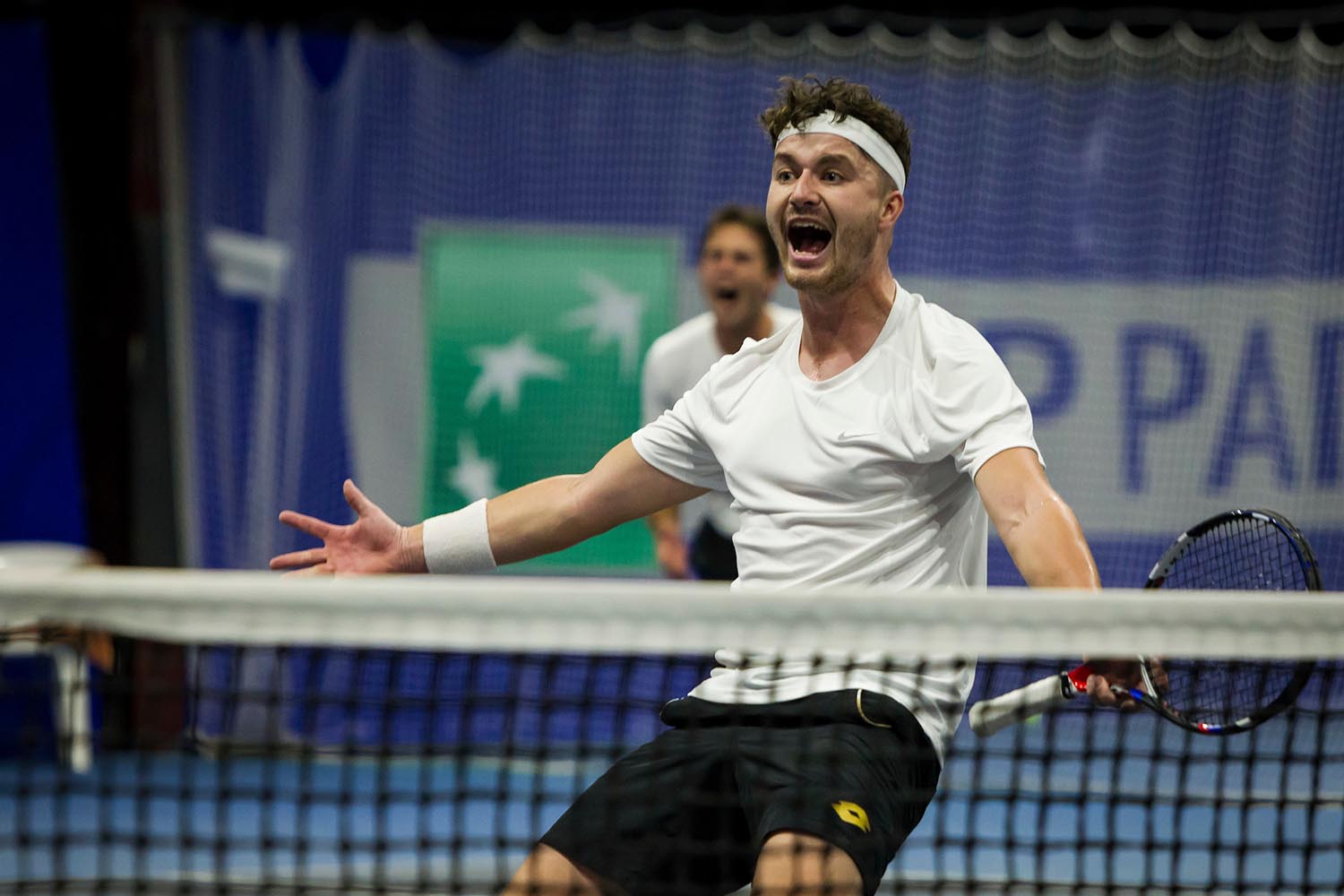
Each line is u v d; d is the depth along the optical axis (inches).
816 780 342.0
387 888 361.7
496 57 1074.7
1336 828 818.8
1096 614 309.3
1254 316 1084.5
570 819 370.3
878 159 387.5
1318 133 1070.4
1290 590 386.9
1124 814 844.6
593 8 1173.1
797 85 399.2
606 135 1080.2
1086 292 1086.4
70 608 310.5
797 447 386.0
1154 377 1090.1
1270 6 1163.3
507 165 1079.6
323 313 1067.9
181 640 340.5
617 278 1079.6
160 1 1073.5
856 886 325.4
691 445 422.6
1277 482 1090.1
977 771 365.4
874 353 386.9
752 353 409.4
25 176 1038.4
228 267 1063.6
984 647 307.7
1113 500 1090.1
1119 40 1079.6
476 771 956.0
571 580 1050.1
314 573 435.2
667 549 802.8
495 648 307.4
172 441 1074.1
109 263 1064.2
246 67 1056.8
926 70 1077.8
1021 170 1082.1
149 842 377.4
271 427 1064.8
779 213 390.6
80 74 1050.1
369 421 1073.5
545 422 1080.8
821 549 378.6
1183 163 1080.2
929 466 377.7
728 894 402.0
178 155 1058.1
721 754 375.6
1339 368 1082.7
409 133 1071.0
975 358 367.9
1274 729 961.5
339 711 1011.3
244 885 366.0
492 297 1078.4
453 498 1079.0
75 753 914.7
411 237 1074.1
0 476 1051.9
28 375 1049.5
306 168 1063.6
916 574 375.2
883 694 362.6
